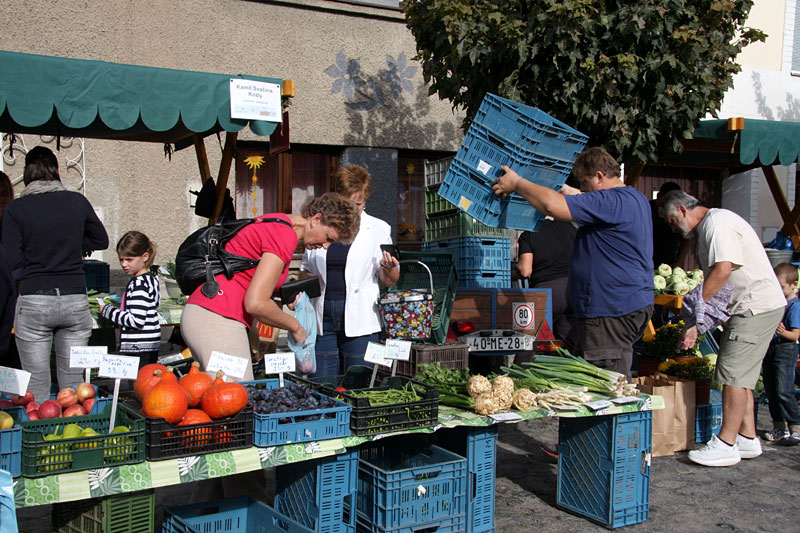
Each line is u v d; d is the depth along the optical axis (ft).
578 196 13.71
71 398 11.03
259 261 11.53
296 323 11.78
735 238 15.96
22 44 25.52
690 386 18.21
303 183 30.91
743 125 21.43
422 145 32.30
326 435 10.43
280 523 10.69
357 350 15.31
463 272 21.36
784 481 15.98
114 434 8.87
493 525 12.36
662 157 21.98
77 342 15.40
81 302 15.30
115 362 10.02
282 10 29.37
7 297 10.46
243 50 28.84
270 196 30.19
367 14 30.71
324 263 15.51
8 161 26.13
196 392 10.05
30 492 8.32
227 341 11.57
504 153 14.38
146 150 27.71
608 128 19.62
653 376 18.92
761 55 38.78
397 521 11.15
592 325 14.32
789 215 28.43
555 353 20.40
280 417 10.02
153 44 27.43
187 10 27.86
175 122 15.11
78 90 14.24
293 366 11.79
